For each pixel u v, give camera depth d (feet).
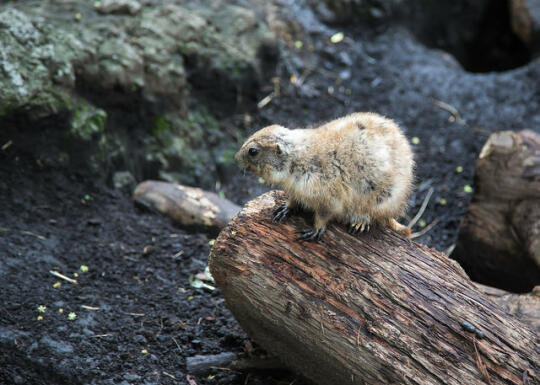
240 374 22.99
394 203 21.16
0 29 30.71
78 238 29.58
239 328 25.23
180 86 37.50
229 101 40.98
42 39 32.30
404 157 21.33
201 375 22.71
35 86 30.73
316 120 42.19
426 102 44.93
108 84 34.42
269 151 21.12
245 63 40.93
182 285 27.91
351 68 47.16
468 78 46.73
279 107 42.65
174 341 23.93
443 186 38.83
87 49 33.91
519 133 30.73
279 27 46.62
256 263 19.81
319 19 49.98
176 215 32.78
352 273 19.53
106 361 21.91
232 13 42.52
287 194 21.57
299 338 19.76
